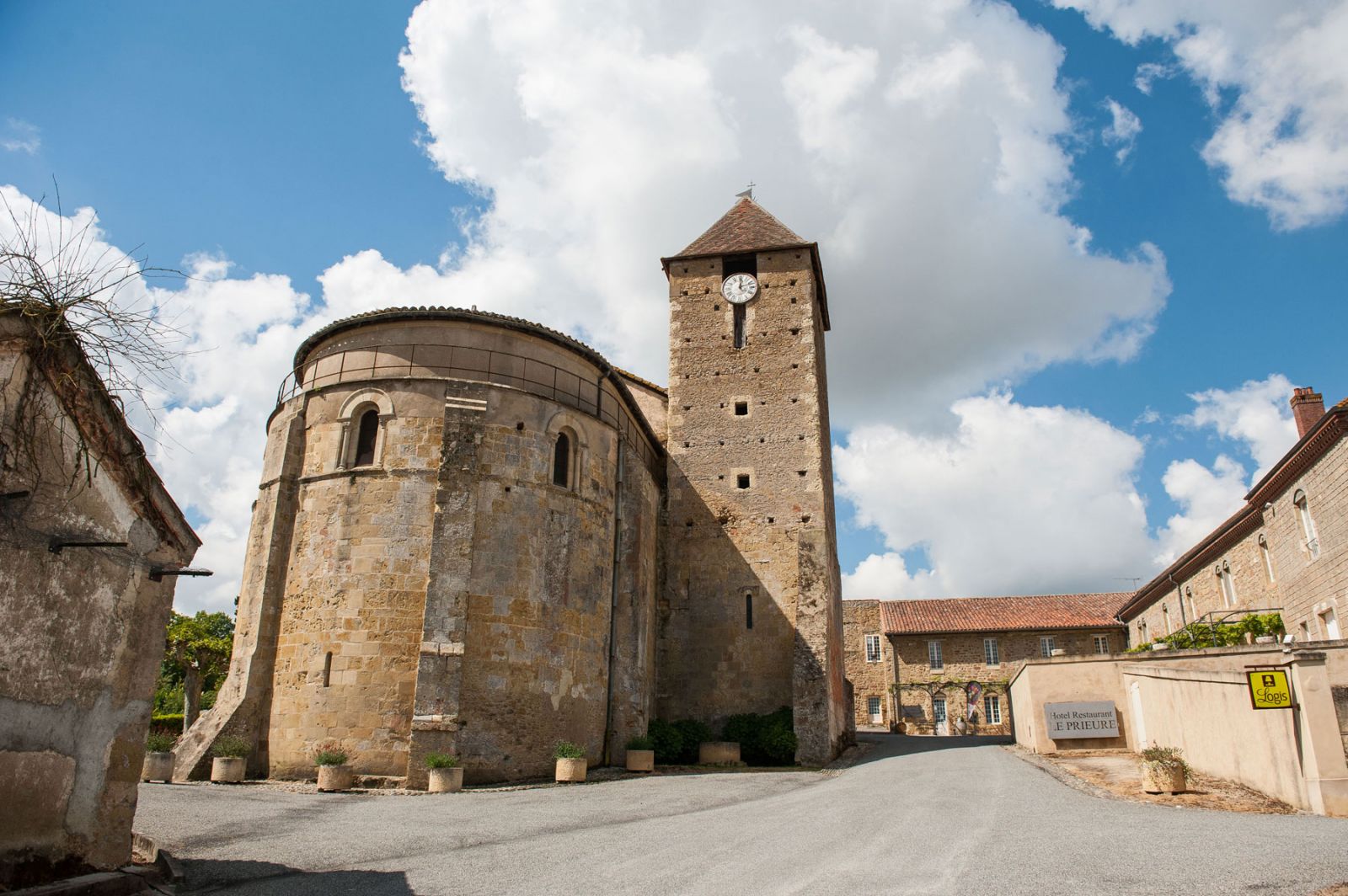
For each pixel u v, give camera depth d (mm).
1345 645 16109
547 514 22812
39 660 7816
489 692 20531
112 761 8664
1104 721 25375
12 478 7445
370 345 23266
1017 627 49531
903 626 51094
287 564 21703
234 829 12688
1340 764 13445
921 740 37312
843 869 9547
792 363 32719
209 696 44625
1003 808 14367
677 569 30375
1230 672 16297
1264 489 27531
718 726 28156
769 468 31297
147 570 9211
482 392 22438
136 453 8867
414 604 20625
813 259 35375
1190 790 15703
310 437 22641
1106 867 9422
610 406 26609
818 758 25484
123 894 8281
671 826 13000
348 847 11375
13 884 7426
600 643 23641
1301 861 9484
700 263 35031
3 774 7398
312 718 19891
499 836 12297
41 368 7625
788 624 28969
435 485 21500
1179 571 38125
